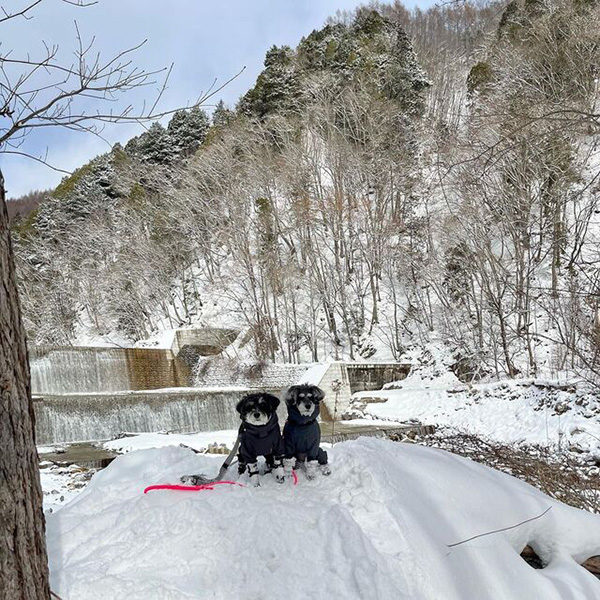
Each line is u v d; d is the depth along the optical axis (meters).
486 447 16.61
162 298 38.31
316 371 24.98
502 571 3.80
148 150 52.91
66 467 13.08
